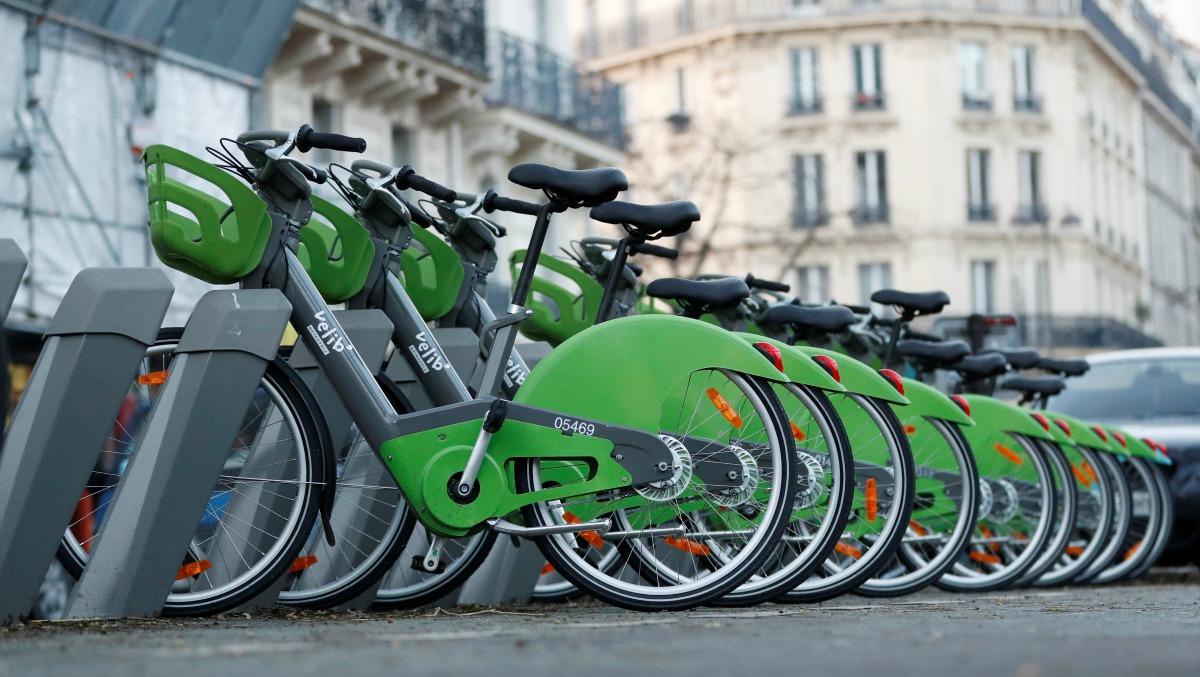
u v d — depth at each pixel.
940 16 42.44
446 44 22.06
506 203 5.39
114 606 4.80
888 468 6.09
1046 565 8.30
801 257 42.06
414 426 5.05
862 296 42.47
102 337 4.74
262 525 5.11
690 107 44.00
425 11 21.64
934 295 7.80
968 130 42.97
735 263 41.53
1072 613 5.00
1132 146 51.59
